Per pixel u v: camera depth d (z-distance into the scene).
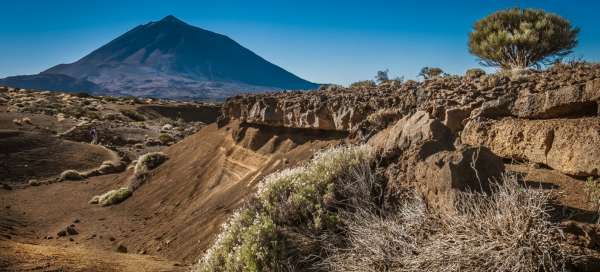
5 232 15.24
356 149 7.39
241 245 6.50
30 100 60.62
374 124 9.95
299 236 6.14
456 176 5.05
